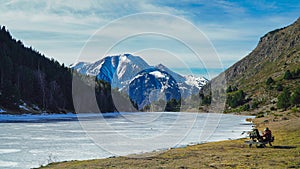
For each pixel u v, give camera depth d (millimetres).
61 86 118500
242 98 119438
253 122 55875
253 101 115188
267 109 96062
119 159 17922
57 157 21578
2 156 22109
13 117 80188
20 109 92812
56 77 121438
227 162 15789
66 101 113562
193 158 17391
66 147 26203
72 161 19047
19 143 28922
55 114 102188
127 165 15773
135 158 17891
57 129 44375
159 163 16062
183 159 17125
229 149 21016
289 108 77688
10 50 126938
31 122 61281
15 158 21344
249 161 15906
